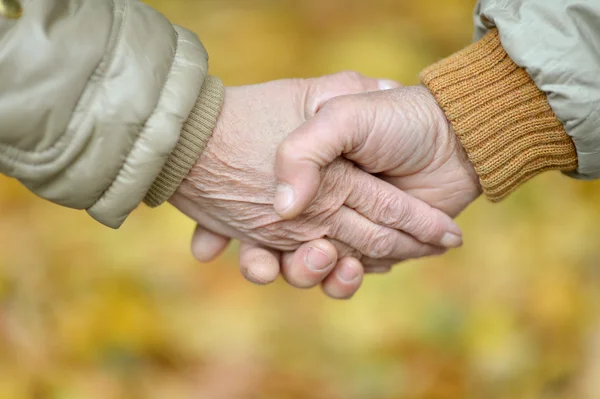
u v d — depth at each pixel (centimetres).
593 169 108
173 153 106
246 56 173
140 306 142
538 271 144
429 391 137
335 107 106
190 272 144
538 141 107
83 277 144
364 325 141
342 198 109
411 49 175
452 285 144
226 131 108
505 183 108
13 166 103
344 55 172
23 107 101
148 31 103
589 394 137
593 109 105
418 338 140
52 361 138
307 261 110
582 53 104
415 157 109
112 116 102
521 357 139
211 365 139
